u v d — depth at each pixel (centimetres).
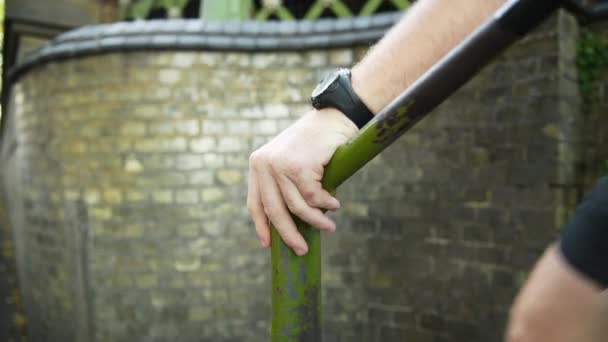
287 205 65
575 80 376
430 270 427
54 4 636
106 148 492
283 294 69
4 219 959
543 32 357
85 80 494
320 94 65
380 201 450
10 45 706
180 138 477
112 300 504
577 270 39
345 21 455
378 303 457
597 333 39
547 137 358
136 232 493
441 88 57
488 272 395
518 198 376
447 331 420
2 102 841
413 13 64
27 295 691
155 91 475
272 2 512
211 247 488
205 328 495
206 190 482
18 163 671
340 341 475
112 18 659
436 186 420
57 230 546
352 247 467
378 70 64
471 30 59
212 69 471
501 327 389
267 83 472
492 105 386
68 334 552
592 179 382
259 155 66
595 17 372
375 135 61
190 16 700
